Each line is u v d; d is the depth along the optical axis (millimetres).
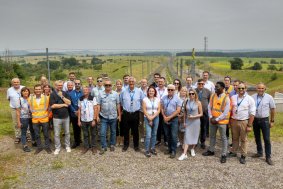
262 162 7543
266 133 7445
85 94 8078
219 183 6402
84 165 7410
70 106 8445
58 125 8133
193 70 16453
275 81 61594
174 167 7266
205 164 7438
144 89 8969
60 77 23922
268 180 6520
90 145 8766
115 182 6484
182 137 8586
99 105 8219
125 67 43188
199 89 8688
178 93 9070
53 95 8055
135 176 6777
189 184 6363
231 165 7355
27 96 8266
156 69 57469
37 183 6457
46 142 8344
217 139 9469
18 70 31812
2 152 8312
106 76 9281
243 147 7477
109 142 9180
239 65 80375
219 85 7508
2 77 30688
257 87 7520
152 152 8156
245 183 6395
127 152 8328
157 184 6379
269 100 7438
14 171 7066
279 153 8188
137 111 8234
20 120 8266
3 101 19141
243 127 7395
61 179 6645
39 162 7605
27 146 8414
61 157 7938
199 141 9219
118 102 8359
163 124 8164
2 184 6387
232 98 7617
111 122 8273
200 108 7801
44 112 8211
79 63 42406
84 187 6266
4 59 33000
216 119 7492
